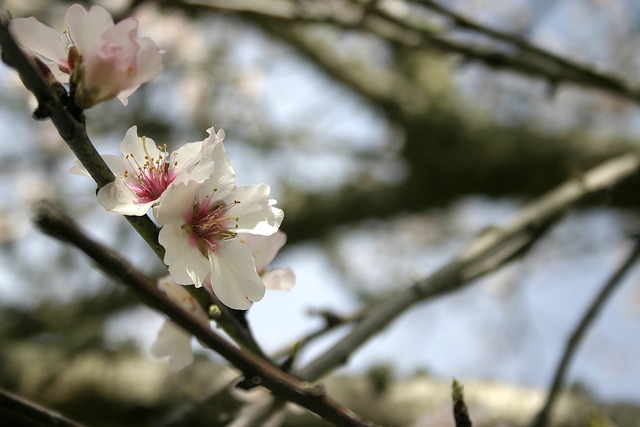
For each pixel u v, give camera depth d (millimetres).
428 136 1666
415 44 918
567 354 693
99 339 1084
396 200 1690
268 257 505
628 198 1421
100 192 464
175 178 468
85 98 460
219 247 477
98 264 433
